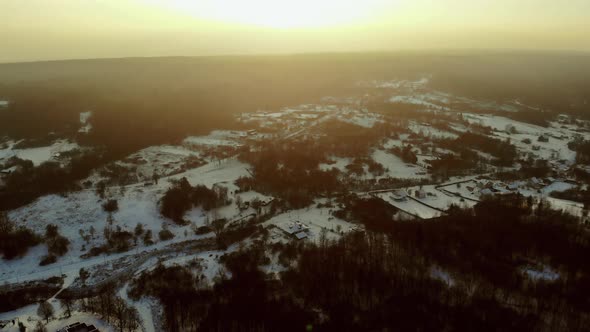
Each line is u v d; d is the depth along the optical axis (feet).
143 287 341.00
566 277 336.90
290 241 409.90
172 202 472.44
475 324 283.38
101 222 442.09
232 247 409.90
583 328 278.67
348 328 284.82
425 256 367.86
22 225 423.23
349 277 337.52
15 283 349.41
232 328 284.61
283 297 318.65
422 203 494.59
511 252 371.35
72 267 375.45
